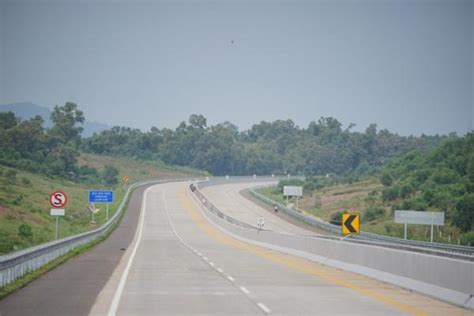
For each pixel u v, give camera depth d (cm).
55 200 5884
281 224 13625
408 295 2947
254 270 4284
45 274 3891
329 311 2456
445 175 14575
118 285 3309
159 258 5453
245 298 2825
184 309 2488
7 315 2312
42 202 12794
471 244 10669
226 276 3844
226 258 5497
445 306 2600
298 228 12925
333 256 4622
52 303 2623
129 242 8262
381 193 15988
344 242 4406
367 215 13800
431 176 14950
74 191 15925
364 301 2744
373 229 12794
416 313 2409
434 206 12900
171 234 10100
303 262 5059
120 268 4388
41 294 2914
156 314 2358
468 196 11644
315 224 13175
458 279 2667
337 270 4300
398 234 11969
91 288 3158
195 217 13425
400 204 13675
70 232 9725
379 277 3578
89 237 7562
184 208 15075
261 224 10525
